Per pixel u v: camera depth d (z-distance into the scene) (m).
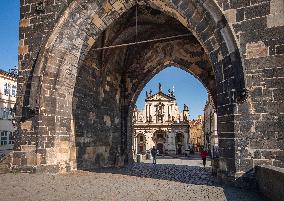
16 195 7.46
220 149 9.93
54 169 12.41
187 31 19.53
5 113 35.84
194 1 10.55
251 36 9.57
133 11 17.48
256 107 9.22
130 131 22.20
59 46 12.83
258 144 9.04
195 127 83.88
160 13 17.77
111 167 18.09
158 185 9.67
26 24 13.40
